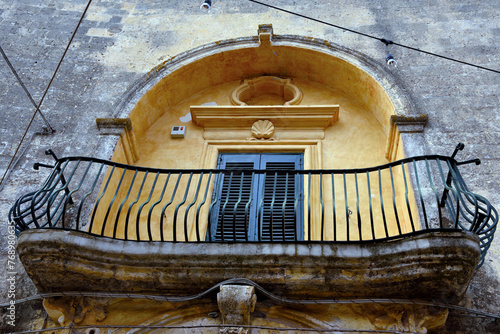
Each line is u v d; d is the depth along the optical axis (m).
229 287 6.05
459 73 9.22
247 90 10.15
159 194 8.30
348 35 10.11
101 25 10.75
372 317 6.26
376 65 9.39
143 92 9.25
